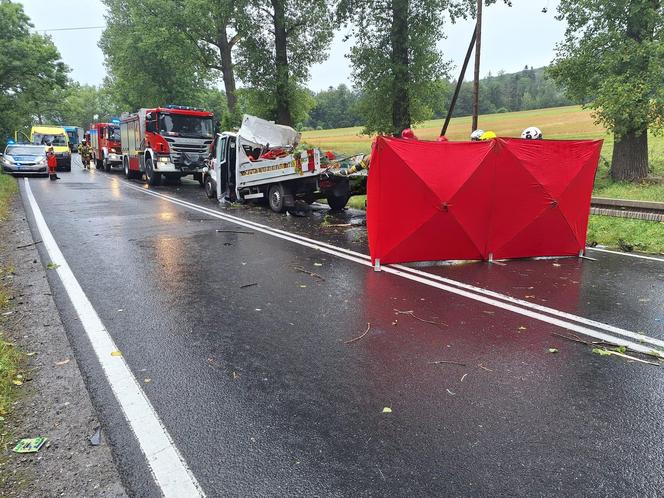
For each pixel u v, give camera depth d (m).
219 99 51.91
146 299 5.67
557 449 2.92
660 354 4.23
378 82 17.56
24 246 8.40
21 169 23.88
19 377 3.73
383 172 7.13
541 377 3.84
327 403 3.43
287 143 14.77
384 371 3.93
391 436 3.04
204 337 4.58
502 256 7.89
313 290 6.14
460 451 2.90
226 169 15.17
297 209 13.86
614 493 2.56
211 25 26.11
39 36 32.25
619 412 3.34
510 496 2.53
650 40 12.63
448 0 16.39
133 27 35.31
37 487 2.56
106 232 9.92
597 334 4.70
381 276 6.84
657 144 21.41
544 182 7.77
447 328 4.86
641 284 6.40
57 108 59.44
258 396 3.52
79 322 4.90
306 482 2.62
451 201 7.37
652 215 9.97
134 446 2.92
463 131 45.22
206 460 2.80
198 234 9.91
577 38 14.05
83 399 3.43
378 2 16.86
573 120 45.03
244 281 6.51
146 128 20.47
